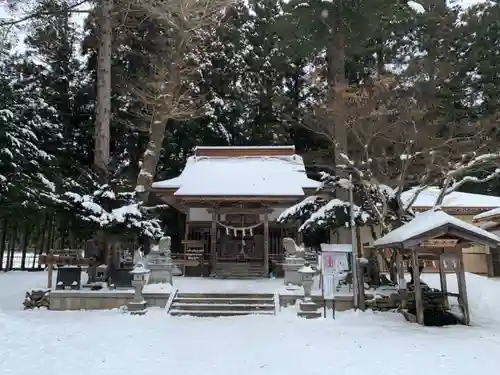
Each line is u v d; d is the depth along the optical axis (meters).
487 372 5.78
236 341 7.65
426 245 9.73
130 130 23.23
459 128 16.88
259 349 7.05
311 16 14.98
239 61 24.80
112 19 17.28
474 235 9.13
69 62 23.83
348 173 14.17
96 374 5.56
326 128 18.88
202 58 23.41
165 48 19.69
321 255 11.72
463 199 19.50
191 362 6.21
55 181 17.66
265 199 17.05
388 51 22.27
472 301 11.92
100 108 15.33
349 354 6.77
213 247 17.27
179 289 12.14
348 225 12.34
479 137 14.33
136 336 7.95
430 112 18.28
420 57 21.39
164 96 17.83
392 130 15.49
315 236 15.68
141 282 10.89
